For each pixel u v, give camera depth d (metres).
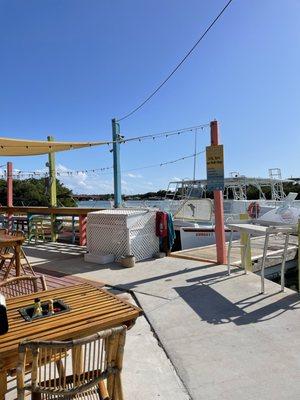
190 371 3.69
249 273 7.32
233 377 3.55
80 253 10.41
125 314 2.80
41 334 2.48
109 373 2.36
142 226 9.07
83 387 2.27
